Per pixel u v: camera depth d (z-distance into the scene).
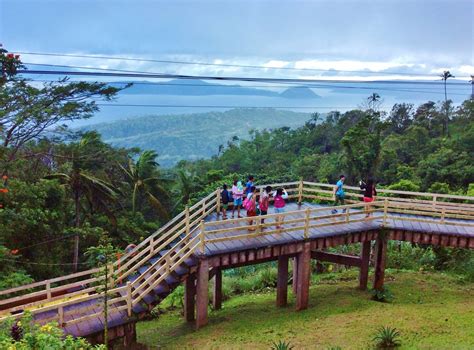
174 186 48.44
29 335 8.64
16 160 21.16
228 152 94.25
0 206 19.28
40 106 20.42
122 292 14.60
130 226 33.47
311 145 90.75
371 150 48.91
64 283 24.31
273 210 20.22
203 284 15.16
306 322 15.75
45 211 22.22
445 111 78.94
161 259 14.42
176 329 17.09
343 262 20.47
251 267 28.03
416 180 50.16
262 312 17.58
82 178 26.20
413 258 25.64
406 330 14.11
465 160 50.53
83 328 12.97
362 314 16.12
